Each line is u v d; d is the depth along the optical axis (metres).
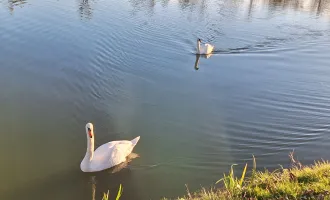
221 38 25.52
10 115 14.12
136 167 11.78
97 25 24.25
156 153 12.52
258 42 25.16
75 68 18.14
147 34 24.36
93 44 21.12
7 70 17.41
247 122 14.85
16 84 16.31
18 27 22.45
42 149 12.34
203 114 15.30
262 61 22.02
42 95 15.62
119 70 18.78
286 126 14.65
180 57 21.66
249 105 16.38
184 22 27.81
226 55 22.78
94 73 17.95
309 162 12.00
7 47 19.72
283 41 25.72
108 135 13.36
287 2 37.91
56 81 16.81
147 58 20.78
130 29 24.62
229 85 18.41
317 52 23.98
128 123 14.21
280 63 21.89
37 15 24.84
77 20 24.73
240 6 34.41
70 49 20.19
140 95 16.55
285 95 17.59
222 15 30.70
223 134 13.88
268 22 29.84
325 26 29.78
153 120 14.57
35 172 11.26
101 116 14.52
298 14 33.09
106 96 16.12
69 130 13.48
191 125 14.37
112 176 11.30
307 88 18.52
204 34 25.80
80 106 15.10
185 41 24.25
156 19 27.61
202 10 31.55
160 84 17.89
